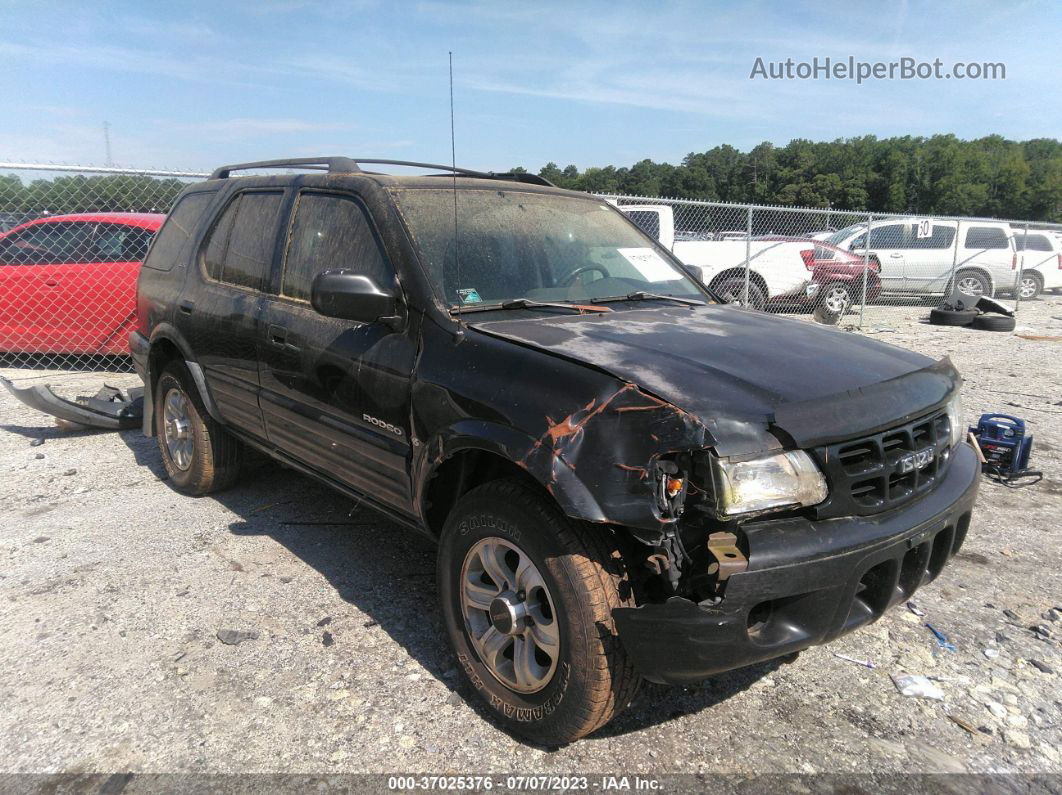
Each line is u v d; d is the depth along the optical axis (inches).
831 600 85.6
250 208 160.2
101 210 323.9
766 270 499.8
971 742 100.7
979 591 142.5
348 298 108.5
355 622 127.0
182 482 182.7
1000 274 645.3
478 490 99.7
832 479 86.0
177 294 174.1
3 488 190.2
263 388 146.3
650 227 434.6
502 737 99.7
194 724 101.3
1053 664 119.0
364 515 172.6
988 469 206.8
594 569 86.7
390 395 113.0
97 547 154.9
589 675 87.2
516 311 118.7
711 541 82.0
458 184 137.1
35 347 320.2
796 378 93.8
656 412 83.0
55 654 116.6
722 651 81.2
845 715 105.7
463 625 104.7
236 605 132.0
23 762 93.8
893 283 644.1
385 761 95.0
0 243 314.2
